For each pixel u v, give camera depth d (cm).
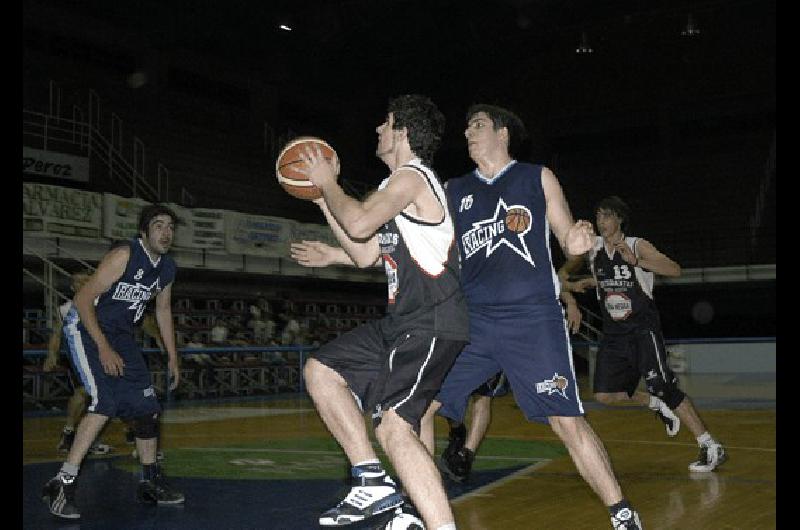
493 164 380
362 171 2966
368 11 2470
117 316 450
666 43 2947
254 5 2236
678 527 387
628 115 2983
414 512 336
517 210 366
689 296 2575
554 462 606
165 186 2091
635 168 2953
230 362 1552
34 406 1226
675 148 2934
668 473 548
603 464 346
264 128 2675
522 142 386
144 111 2267
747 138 2836
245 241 1831
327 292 2266
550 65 3100
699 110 2888
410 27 2570
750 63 2823
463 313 319
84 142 1955
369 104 3022
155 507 448
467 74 2958
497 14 2627
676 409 555
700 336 2589
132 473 573
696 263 2648
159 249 456
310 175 302
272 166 2545
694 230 2745
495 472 558
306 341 1800
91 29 2123
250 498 470
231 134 2552
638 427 866
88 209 1488
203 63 2477
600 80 3028
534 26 2831
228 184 2275
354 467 343
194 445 731
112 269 437
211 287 1891
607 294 567
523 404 363
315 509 437
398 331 317
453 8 2520
